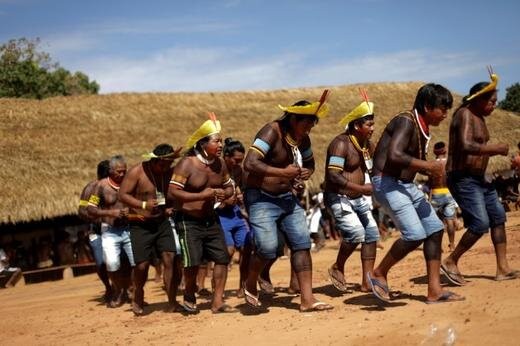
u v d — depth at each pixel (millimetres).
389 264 5805
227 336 5629
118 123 21094
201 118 22750
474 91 6277
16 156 17625
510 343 4289
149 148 19703
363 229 7016
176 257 7371
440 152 10875
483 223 6332
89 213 8195
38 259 17766
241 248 7957
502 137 25922
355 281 8148
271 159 6094
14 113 20203
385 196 5723
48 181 16859
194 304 7027
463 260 8438
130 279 8531
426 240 5785
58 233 17844
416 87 28969
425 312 5441
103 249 8234
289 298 7391
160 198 7375
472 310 5246
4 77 38594
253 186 6219
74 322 7473
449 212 11438
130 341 5977
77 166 17922
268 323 5941
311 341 5043
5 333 7270
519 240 10109
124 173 8328
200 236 6828
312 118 5996
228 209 7973
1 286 15391
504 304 5316
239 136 21375
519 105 38719
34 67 39844
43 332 7051
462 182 6418
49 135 19375
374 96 27594
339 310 6113
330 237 18594
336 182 6789
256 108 24609
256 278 6453
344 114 25203
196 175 6754
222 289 6910
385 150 5758
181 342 5645
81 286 13258
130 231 7406
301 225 6246
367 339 4828
